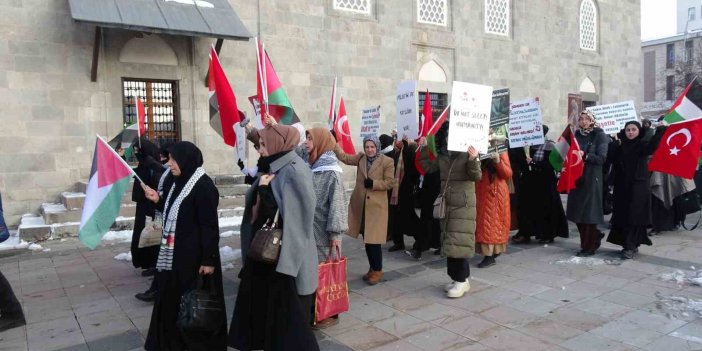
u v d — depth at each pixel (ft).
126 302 17.40
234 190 35.40
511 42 55.26
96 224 13.69
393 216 23.29
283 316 10.93
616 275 19.10
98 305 17.13
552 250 23.45
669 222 26.43
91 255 24.62
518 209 24.79
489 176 19.63
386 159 18.67
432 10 49.37
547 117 59.31
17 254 25.29
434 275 19.80
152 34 35.65
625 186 21.09
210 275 11.79
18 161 31.65
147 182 18.42
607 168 29.09
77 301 17.61
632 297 16.56
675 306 15.58
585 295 16.85
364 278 19.17
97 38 31.24
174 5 33.32
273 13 39.96
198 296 11.12
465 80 51.65
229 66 38.47
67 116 33.01
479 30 52.54
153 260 19.26
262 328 11.15
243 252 12.23
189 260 11.47
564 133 21.95
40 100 32.14
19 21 31.37
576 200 21.44
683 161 18.72
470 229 16.40
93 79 33.45
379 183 18.15
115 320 15.67
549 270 20.01
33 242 27.14
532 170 24.41
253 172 18.16
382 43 45.75
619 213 21.33
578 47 62.59
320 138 14.12
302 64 41.50
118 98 34.71
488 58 53.42
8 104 31.24
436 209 16.53
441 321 14.85
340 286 14.23
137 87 36.04
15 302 14.58
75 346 13.71
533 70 57.52
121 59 34.76
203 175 11.91
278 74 40.40
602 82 65.46
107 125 34.37
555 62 59.88
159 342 11.60
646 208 20.75
